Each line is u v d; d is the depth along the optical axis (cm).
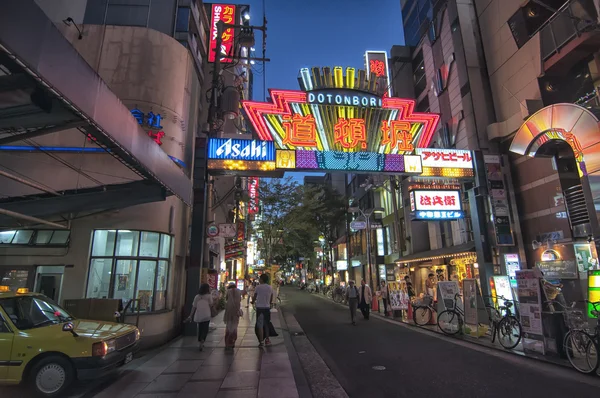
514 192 1653
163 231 1086
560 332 781
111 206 886
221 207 2453
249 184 2973
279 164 1276
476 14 2036
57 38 404
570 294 1084
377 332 1209
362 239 3769
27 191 947
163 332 1016
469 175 1434
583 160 1032
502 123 1736
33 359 579
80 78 451
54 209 832
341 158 1316
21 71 388
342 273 4788
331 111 1388
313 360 832
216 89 1380
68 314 713
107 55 1158
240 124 2325
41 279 966
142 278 1034
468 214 1938
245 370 702
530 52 1603
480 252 1367
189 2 1628
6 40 331
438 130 2302
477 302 1048
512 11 1739
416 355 847
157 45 1206
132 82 1140
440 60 2342
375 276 3250
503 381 630
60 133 994
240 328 1278
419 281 2573
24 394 576
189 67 1340
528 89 1616
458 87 2061
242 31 1428
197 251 1191
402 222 2844
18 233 973
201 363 763
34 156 971
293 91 1370
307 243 4347
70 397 570
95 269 986
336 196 4253
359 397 568
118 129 566
